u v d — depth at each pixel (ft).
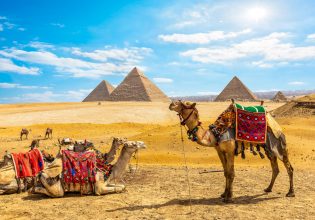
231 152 30.17
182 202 30.89
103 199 32.50
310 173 47.29
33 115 209.46
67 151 34.83
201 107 288.51
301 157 68.54
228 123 30.04
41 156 37.70
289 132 95.76
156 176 43.78
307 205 29.48
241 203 30.27
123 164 35.81
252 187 36.81
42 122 183.21
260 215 26.73
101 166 35.35
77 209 29.35
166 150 76.48
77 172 33.76
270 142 31.53
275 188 36.24
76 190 34.14
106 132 141.69
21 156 37.04
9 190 35.73
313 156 69.10
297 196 32.65
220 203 30.35
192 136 29.58
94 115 213.66
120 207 29.71
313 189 35.83
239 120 30.12
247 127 30.22
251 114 30.58
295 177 43.16
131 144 35.65
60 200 32.53
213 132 29.91
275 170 34.09
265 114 31.27
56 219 26.78
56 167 33.94
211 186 37.55
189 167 52.70
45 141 112.47
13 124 175.63
